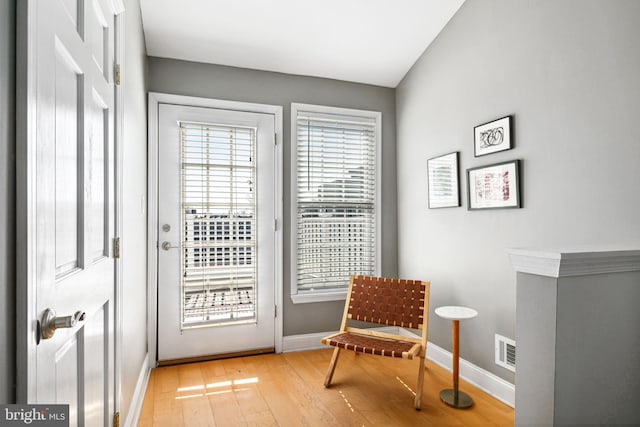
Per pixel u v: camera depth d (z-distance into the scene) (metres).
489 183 2.36
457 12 2.68
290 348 3.12
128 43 1.85
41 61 0.79
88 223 1.12
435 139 2.93
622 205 1.65
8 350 0.70
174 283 2.82
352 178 3.37
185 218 2.86
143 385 2.37
